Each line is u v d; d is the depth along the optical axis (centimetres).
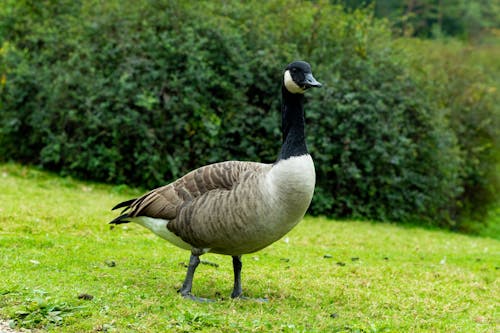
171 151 1410
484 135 1731
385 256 984
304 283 745
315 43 1491
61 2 1596
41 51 1530
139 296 618
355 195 1414
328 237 1096
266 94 1437
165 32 1383
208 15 1445
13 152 1502
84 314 551
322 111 1370
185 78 1365
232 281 727
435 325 612
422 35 2128
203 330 532
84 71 1431
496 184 1736
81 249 821
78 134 1406
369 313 640
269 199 570
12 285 615
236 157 1430
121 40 1410
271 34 1468
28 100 1459
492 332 597
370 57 1475
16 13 1566
